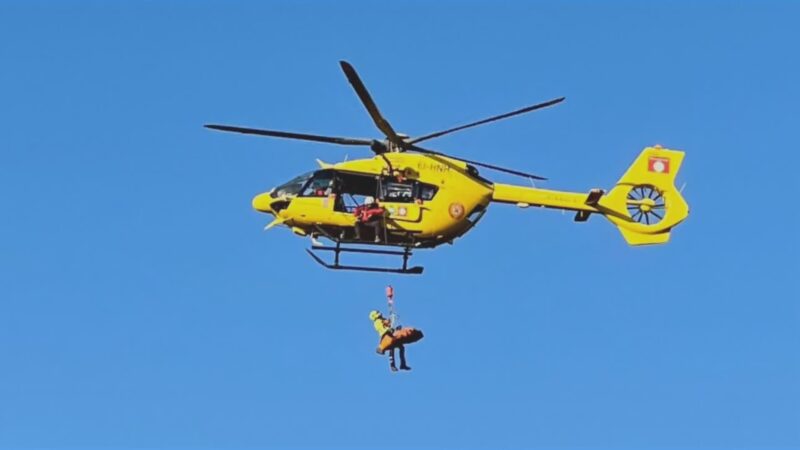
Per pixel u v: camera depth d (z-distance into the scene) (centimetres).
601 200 4553
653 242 4569
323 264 4128
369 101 3812
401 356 4109
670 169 4603
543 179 4116
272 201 4172
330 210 4094
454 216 4131
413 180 4122
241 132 4003
